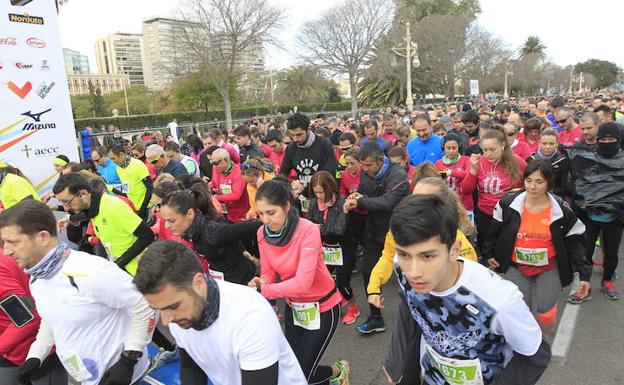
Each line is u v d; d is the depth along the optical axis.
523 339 1.67
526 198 3.32
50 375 2.71
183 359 2.06
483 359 1.79
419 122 6.58
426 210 1.48
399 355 2.18
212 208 3.36
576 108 14.55
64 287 2.27
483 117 10.27
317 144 5.13
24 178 5.45
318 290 2.87
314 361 2.88
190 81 34.66
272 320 1.77
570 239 3.26
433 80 42.38
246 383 1.68
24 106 6.07
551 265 3.36
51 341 2.56
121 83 113.62
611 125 4.25
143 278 1.53
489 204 4.75
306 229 2.75
